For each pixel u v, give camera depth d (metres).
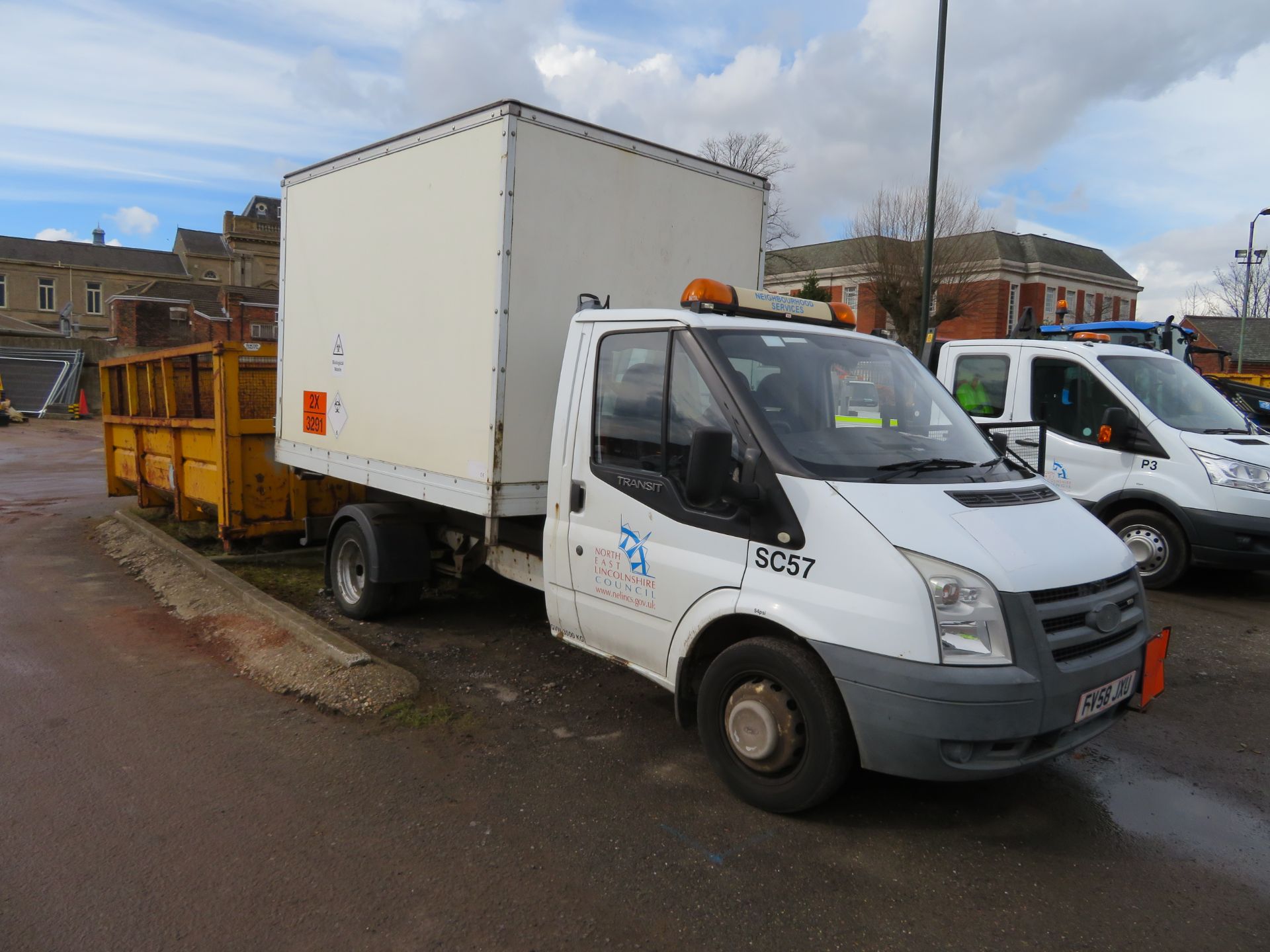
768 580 3.69
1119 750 4.68
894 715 3.30
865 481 3.66
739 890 3.32
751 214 6.27
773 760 3.74
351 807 3.92
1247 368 40.09
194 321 48.94
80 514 11.75
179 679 5.50
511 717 4.92
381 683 5.18
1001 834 3.76
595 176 5.26
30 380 31.41
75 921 3.09
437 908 3.19
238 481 8.24
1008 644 3.30
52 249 76.00
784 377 4.09
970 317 44.19
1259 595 7.80
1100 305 48.22
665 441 4.17
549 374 5.12
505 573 5.61
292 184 7.00
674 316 4.23
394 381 5.83
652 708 5.07
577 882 3.36
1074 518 3.90
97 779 4.16
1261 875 3.51
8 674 5.53
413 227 5.60
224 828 3.72
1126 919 3.20
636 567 4.26
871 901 3.26
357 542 6.50
